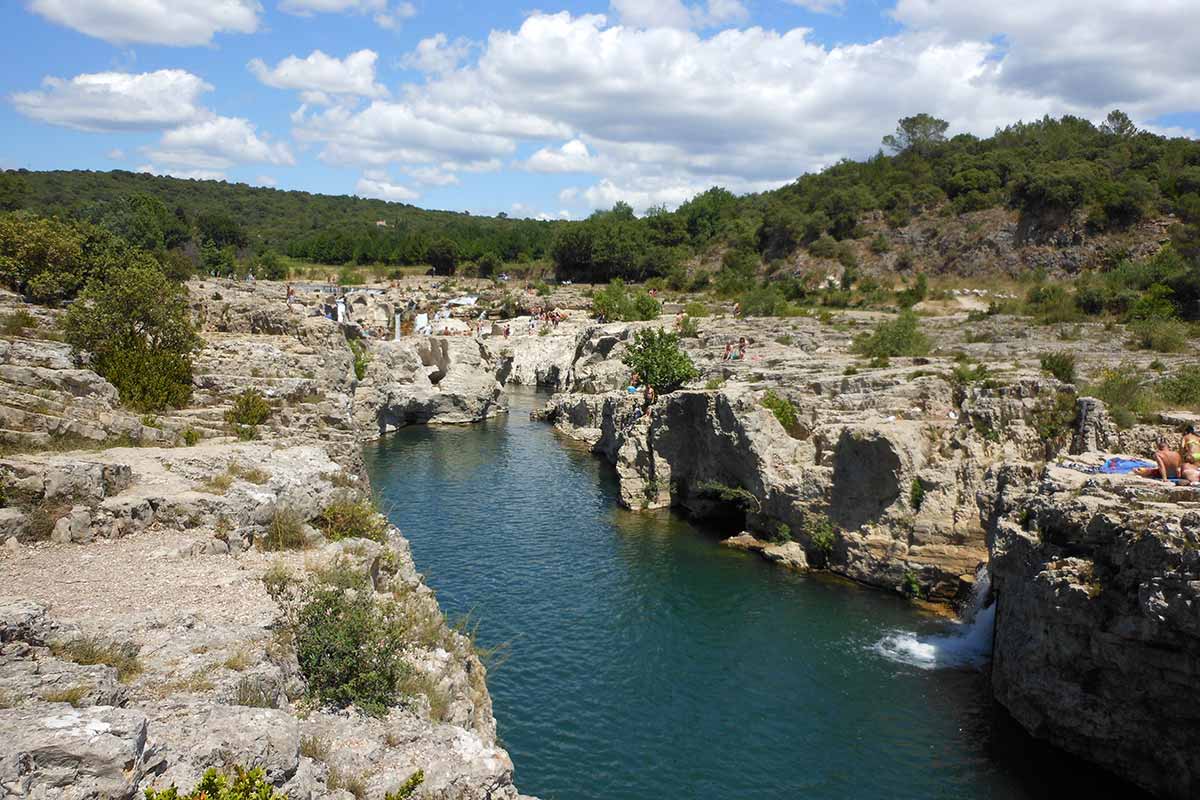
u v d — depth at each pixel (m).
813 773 26.47
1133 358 56.88
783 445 46.66
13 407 27.77
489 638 35.00
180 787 10.91
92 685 13.15
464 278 170.50
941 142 171.12
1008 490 31.22
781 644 34.97
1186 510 23.17
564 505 55.25
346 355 60.16
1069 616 25.02
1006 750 27.39
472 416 85.94
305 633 17.69
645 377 64.00
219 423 37.03
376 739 15.34
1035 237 130.75
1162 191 127.94
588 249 163.12
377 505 33.72
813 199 167.25
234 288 91.75
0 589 18.41
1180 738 23.30
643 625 36.62
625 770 26.45
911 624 36.88
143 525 23.09
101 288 38.72
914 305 114.25
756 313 105.69
